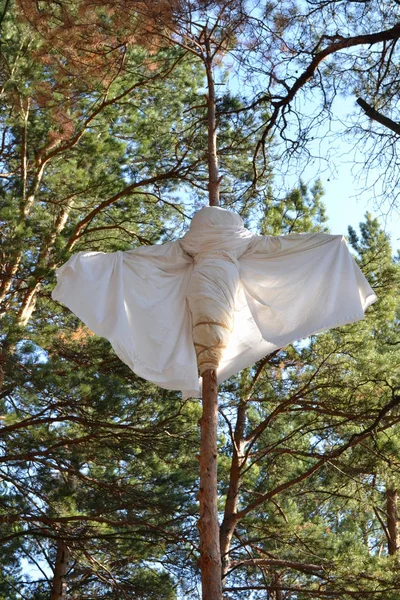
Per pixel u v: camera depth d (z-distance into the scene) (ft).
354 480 38.22
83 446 35.86
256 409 47.93
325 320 19.57
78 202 47.16
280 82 27.94
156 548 38.52
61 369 34.32
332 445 41.81
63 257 36.06
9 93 41.37
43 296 40.88
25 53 41.27
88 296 18.70
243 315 20.01
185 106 48.73
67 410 35.40
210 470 16.99
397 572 37.93
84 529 36.99
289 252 20.12
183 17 27.12
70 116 42.19
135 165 47.09
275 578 43.19
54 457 34.94
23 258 36.27
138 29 29.78
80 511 38.37
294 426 45.03
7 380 33.73
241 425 44.16
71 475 38.70
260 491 44.96
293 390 41.29
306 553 40.98
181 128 48.91
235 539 46.34
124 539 35.27
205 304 18.38
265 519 44.11
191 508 37.11
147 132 48.01
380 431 37.70
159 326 18.81
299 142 27.99
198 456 17.19
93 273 19.01
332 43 27.17
